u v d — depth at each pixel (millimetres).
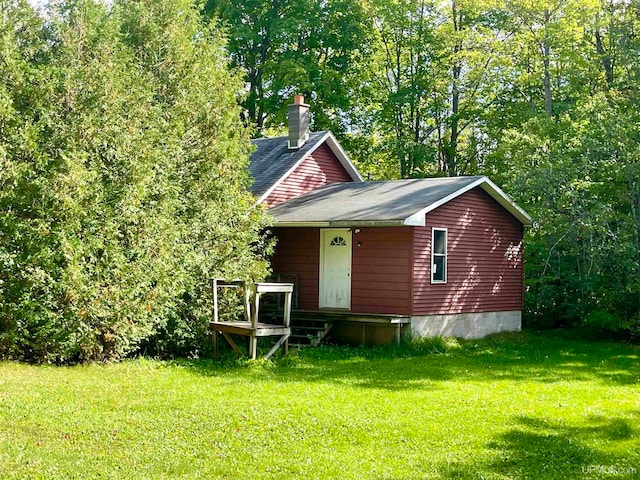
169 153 14578
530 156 22312
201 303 15312
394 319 17344
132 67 14375
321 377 13320
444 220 19109
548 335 21875
